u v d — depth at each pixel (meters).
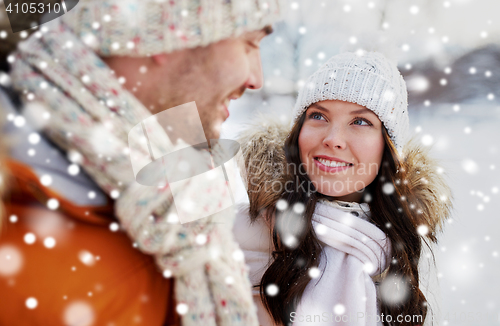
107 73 0.51
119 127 0.51
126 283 0.51
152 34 0.50
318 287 0.95
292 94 3.27
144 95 0.56
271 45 3.54
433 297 1.19
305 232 0.98
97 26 0.49
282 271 0.97
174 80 0.55
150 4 0.50
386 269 1.04
